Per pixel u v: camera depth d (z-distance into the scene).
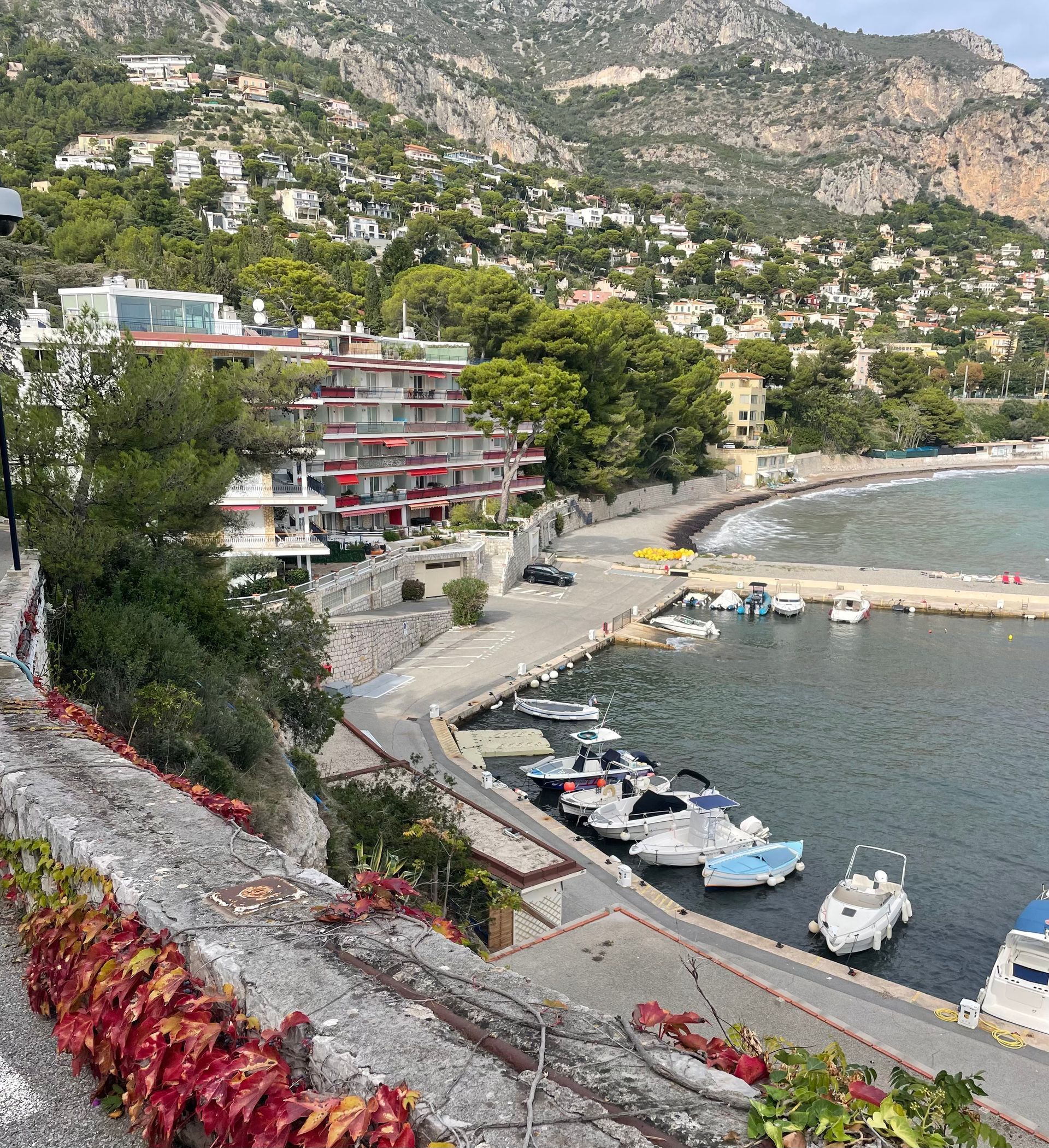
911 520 118.19
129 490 23.06
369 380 69.19
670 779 41.56
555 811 39.62
